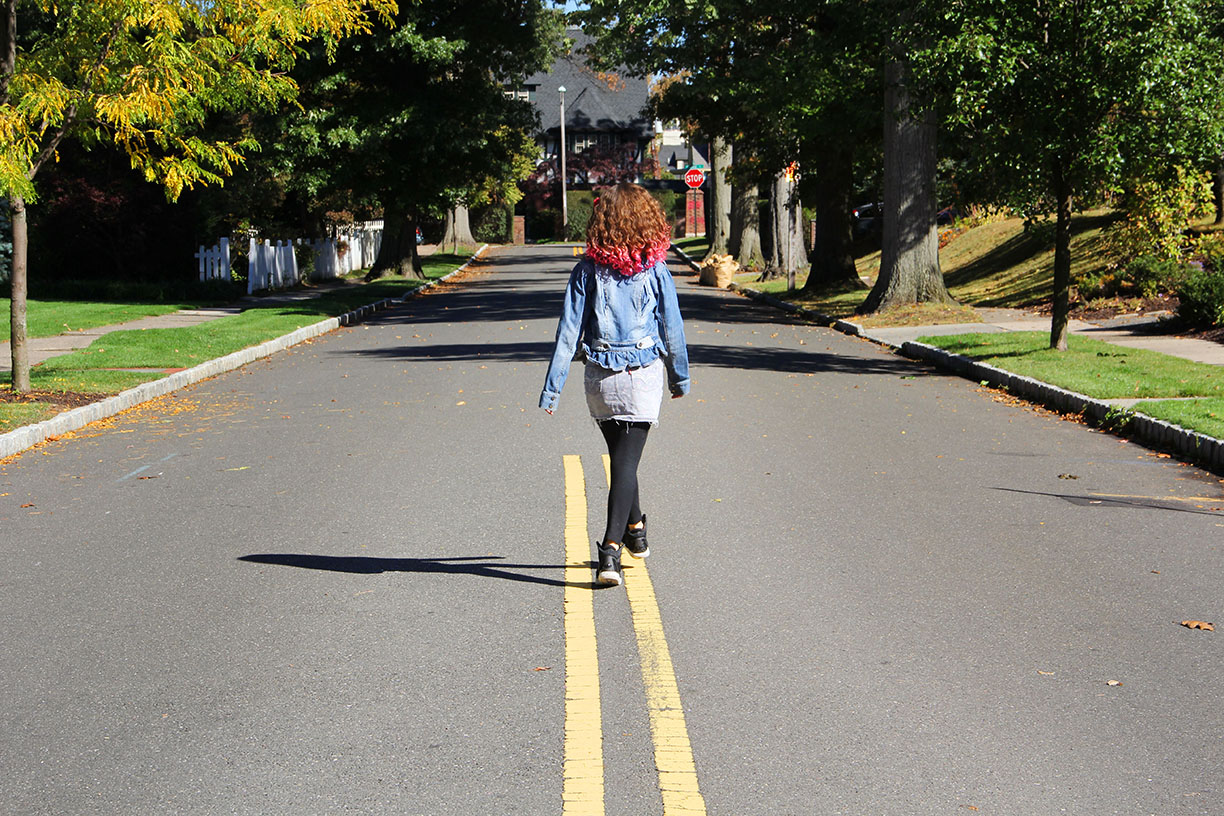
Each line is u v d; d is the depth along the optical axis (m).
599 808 3.88
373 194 38.72
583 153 89.81
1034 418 12.34
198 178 13.48
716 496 8.56
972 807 3.88
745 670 5.13
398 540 7.39
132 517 8.09
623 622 5.78
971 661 5.23
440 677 5.07
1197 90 14.95
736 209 47.78
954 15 15.61
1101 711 4.68
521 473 9.41
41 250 31.44
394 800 3.96
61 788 4.08
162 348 17.91
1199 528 7.62
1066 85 15.51
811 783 4.06
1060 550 7.09
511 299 33.28
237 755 4.32
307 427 11.88
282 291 34.34
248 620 5.86
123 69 12.84
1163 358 15.48
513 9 39.69
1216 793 3.98
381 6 13.68
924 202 25.75
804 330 23.91
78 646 5.52
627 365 6.11
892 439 10.99
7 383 13.80
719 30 31.14
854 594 6.22
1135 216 24.00
